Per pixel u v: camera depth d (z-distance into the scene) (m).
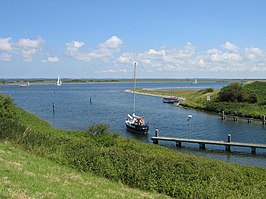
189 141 45.75
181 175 18.34
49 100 118.69
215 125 64.38
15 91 184.62
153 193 17.30
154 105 102.81
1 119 26.88
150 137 52.53
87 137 27.64
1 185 12.32
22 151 20.55
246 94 89.69
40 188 13.27
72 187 14.95
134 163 19.80
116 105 101.44
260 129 60.09
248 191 17.09
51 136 25.70
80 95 149.00
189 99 110.19
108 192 15.88
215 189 16.89
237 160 38.84
